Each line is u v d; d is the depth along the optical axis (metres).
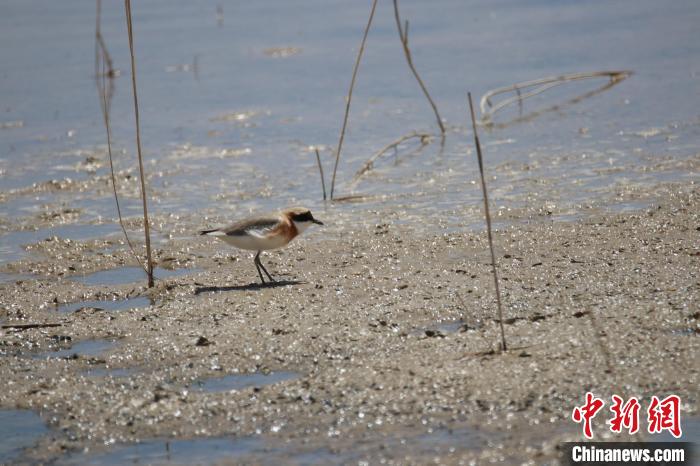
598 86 25.12
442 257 13.95
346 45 32.31
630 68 26.38
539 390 9.27
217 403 9.50
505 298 11.83
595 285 12.05
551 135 21.14
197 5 40.47
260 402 9.46
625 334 10.30
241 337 11.10
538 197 16.75
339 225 16.05
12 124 24.78
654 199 16.00
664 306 11.01
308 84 27.67
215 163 20.56
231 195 18.22
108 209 17.69
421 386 9.51
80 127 24.27
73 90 28.19
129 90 28.11
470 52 29.98
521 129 21.92
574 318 10.95
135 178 19.69
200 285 13.35
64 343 11.38
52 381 10.27
